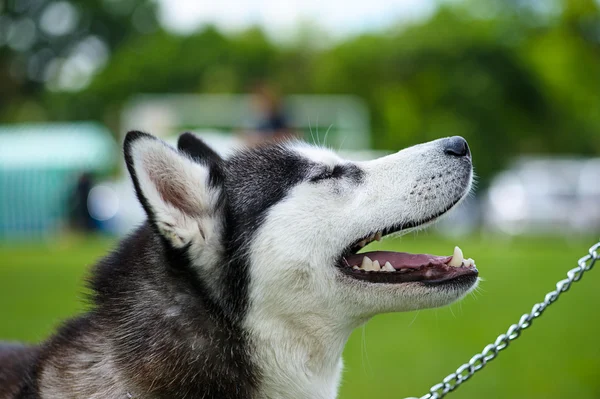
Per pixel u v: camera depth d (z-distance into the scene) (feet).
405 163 15.42
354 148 98.37
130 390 13.66
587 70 121.80
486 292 37.42
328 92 111.45
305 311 14.30
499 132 104.88
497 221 87.04
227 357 13.97
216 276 14.17
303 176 14.94
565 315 32.12
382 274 14.44
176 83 126.72
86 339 14.26
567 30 123.03
